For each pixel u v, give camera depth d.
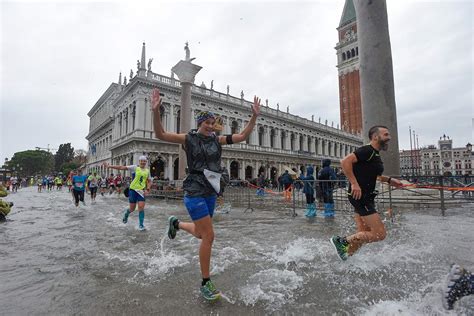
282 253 4.04
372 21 10.52
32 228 6.36
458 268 2.29
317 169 59.19
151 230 6.05
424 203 8.81
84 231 5.94
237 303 2.46
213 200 2.87
